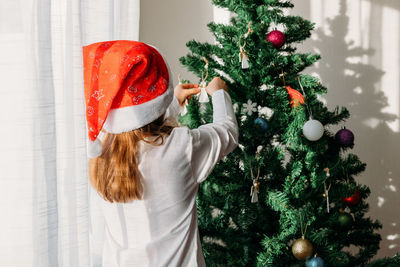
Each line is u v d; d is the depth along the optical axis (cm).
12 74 75
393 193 183
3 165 77
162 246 84
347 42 174
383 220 185
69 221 91
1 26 74
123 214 85
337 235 138
